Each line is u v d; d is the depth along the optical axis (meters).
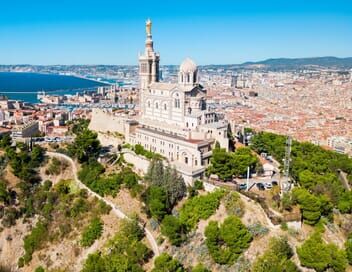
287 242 170.88
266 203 193.88
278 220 181.12
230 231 171.75
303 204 187.38
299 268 164.88
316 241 165.50
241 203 194.12
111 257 186.75
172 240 187.62
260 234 177.75
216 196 199.00
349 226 197.00
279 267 152.88
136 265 180.38
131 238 198.25
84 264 189.62
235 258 171.00
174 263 166.75
